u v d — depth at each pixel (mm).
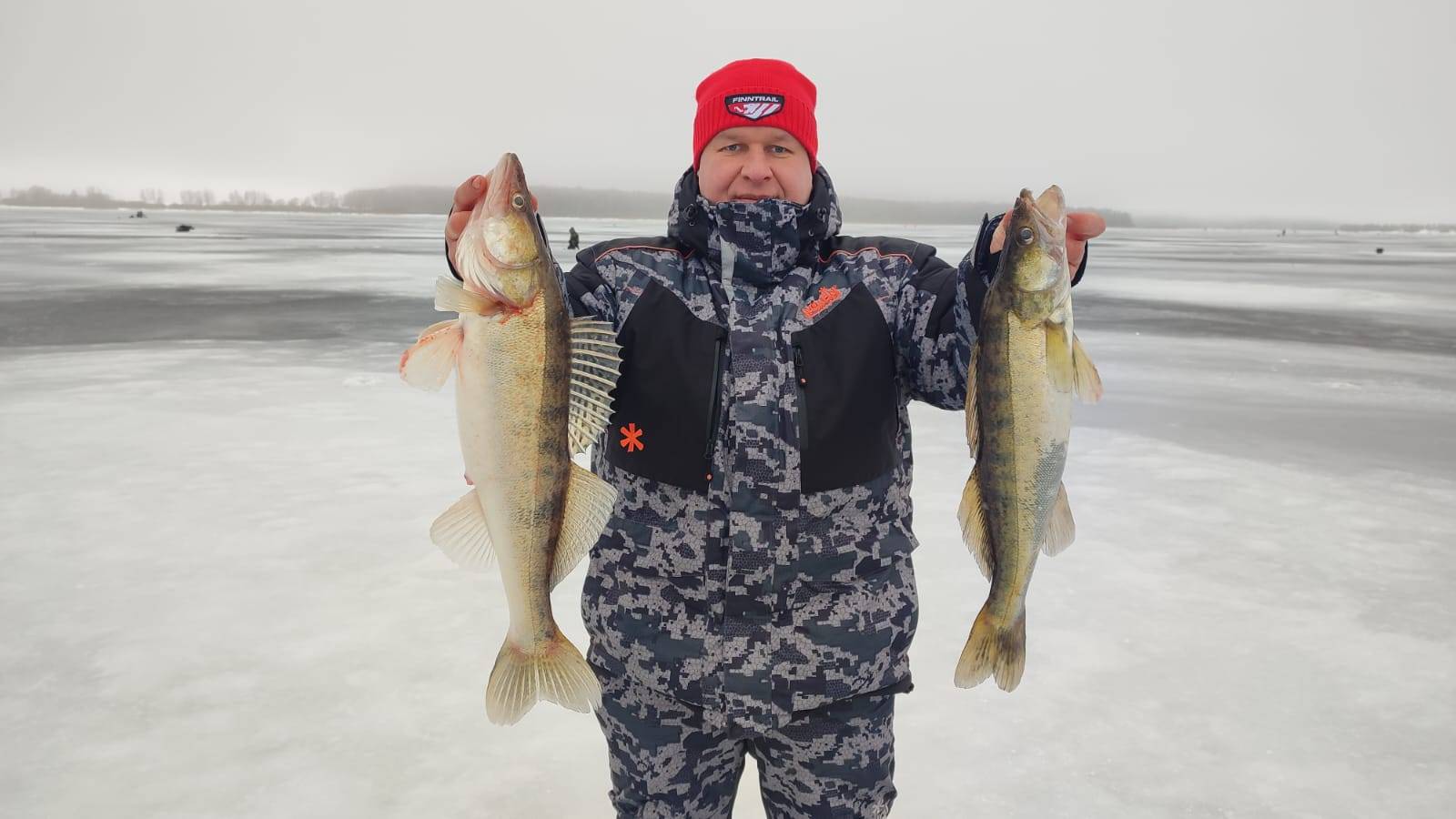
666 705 2025
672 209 2217
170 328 13695
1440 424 8008
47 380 9391
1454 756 3008
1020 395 2086
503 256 1899
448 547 2061
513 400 1945
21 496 5605
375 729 3178
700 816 2070
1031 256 2025
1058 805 2795
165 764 2949
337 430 7367
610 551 2051
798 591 1978
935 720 3268
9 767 2918
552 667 2002
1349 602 4199
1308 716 3256
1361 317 17719
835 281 2074
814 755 2031
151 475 6070
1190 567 4637
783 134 2148
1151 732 3174
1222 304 20656
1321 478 6254
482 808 2777
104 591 4262
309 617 4020
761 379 1965
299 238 62000
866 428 2012
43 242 44500
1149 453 6934
